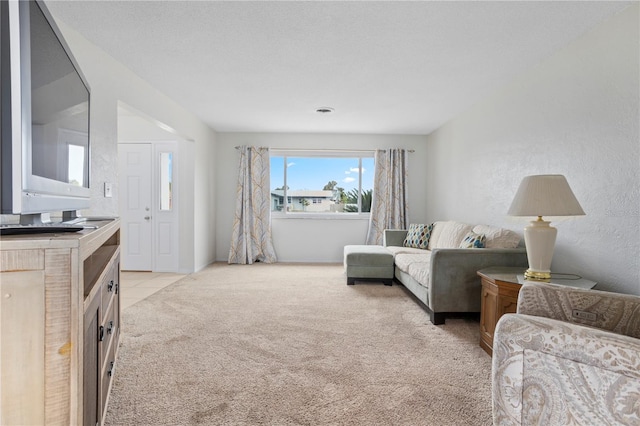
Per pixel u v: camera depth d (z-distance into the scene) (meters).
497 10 2.17
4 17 0.93
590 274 2.40
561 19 2.26
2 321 0.86
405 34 2.49
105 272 1.43
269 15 2.26
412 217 6.05
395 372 2.05
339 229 6.09
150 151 5.07
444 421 1.59
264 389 1.84
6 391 0.86
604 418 0.97
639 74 2.03
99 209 2.80
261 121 5.16
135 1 2.13
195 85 3.61
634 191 2.06
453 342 2.52
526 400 1.12
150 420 1.57
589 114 2.40
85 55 2.62
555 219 2.76
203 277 4.69
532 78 3.05
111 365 1.67
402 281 3.91
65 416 0.89
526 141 3.14
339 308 3.31
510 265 2.85
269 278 4.65
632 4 2.07
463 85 3.54
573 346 1.03
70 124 1.55
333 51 2.78
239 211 5.82
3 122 0.93
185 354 2.26
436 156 5.57
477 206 4.11
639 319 1.35
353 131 5.79
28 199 1.06
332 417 1.61
